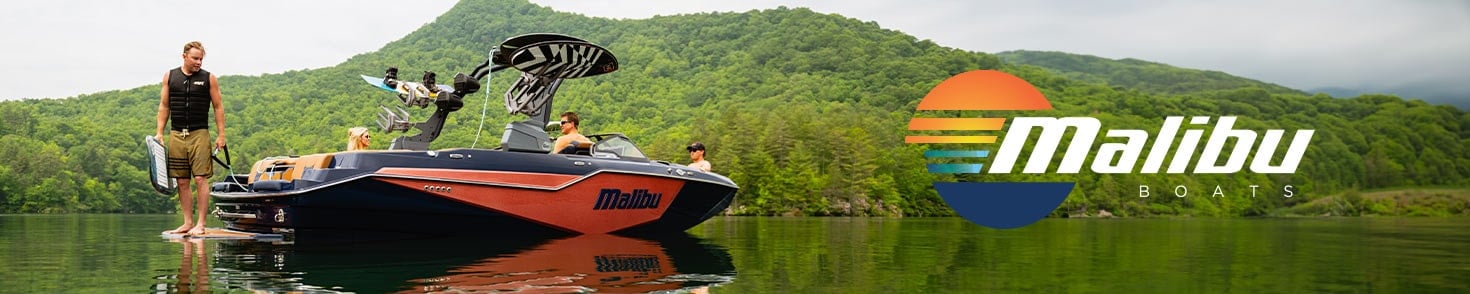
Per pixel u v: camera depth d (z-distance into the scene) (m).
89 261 5.95
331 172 8.62
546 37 10.20
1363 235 12.86
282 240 8.70
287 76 144.62
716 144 83.94
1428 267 6.21
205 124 9.02
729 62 175.88
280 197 8.73
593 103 139.12
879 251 7.79
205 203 9.20
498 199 9.34
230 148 106.50
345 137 111.88
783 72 163.88
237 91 132.62
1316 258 7.19
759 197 68.06
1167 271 5.80
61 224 15.77
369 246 7.76
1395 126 120.94
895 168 80.81
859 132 85.25
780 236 11.02
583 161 10.04
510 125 9.89
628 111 137.12
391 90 10.65
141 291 4.27
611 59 10.86
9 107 90.31
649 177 10.59
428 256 6.58
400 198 8.82
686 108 142.12
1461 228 17.78
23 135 88.31
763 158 69.12
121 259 6.12
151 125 108.12
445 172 9.02
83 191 75.69
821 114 131.25
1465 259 7.09
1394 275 5.56
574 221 10.05
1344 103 128.00
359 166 8.64
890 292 4.48
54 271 5.21
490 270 5.45
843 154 74.62
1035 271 5.74
